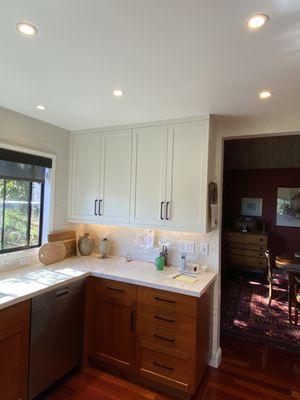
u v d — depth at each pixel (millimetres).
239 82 1732
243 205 6230
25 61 1546
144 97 2031
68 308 2285
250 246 5848
